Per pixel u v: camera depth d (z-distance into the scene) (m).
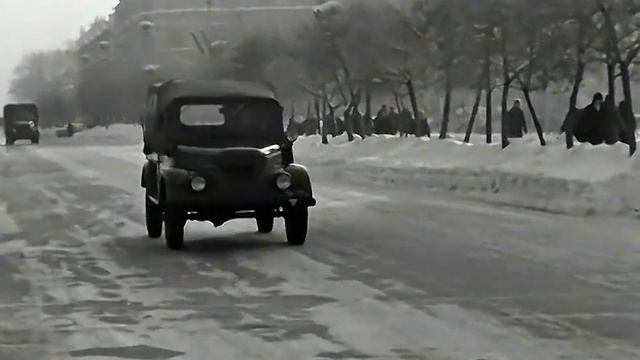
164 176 12.58
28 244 13.79
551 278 10.25
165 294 9.62
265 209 12.55
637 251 12.20
